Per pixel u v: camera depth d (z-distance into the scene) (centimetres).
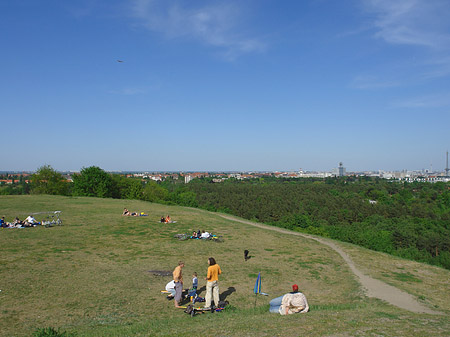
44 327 930
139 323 959
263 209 9938
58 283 1334
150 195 7938
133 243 2192
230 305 1154
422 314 1026
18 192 8844
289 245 2445
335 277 1634
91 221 2983
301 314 980
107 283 1369
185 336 773
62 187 6384
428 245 5791
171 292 1249
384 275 1706
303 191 13900
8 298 1152
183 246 2181
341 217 8825
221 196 12800
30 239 2139
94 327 938
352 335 733
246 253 1909
